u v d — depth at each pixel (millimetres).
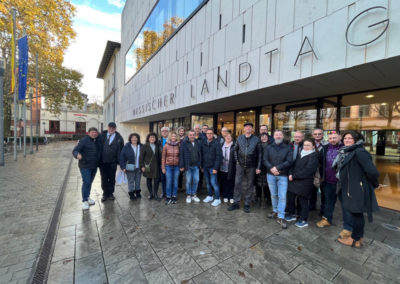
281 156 3424
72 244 2717
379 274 2184
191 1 7055
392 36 2625
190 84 7066
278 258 2455
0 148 8641
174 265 2305
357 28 2945
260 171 3854
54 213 3756
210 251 2586
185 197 4922
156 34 10305
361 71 3242
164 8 9273
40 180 6324
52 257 2426
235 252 2572
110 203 4359
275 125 6461
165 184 4766
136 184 4680
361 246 2736
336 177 2928
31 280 2053
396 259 2459
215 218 3621
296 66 3770
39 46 14109
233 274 2166
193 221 3480
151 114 10812
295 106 5863
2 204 4188
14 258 2396
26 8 12000
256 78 4574
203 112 9109
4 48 14070
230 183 4496
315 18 3459
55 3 13781
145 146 4477
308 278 2115
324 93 4848
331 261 2408
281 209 3381
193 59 6895
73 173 7566
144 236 2951
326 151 3432
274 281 2066
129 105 15891
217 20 5750
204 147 4484
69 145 23938
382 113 4918
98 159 4180
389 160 8445
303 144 3311
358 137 2666
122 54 18547
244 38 4891
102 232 3059
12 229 3111
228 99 5793
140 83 12969
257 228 3250
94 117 42375
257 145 3867
